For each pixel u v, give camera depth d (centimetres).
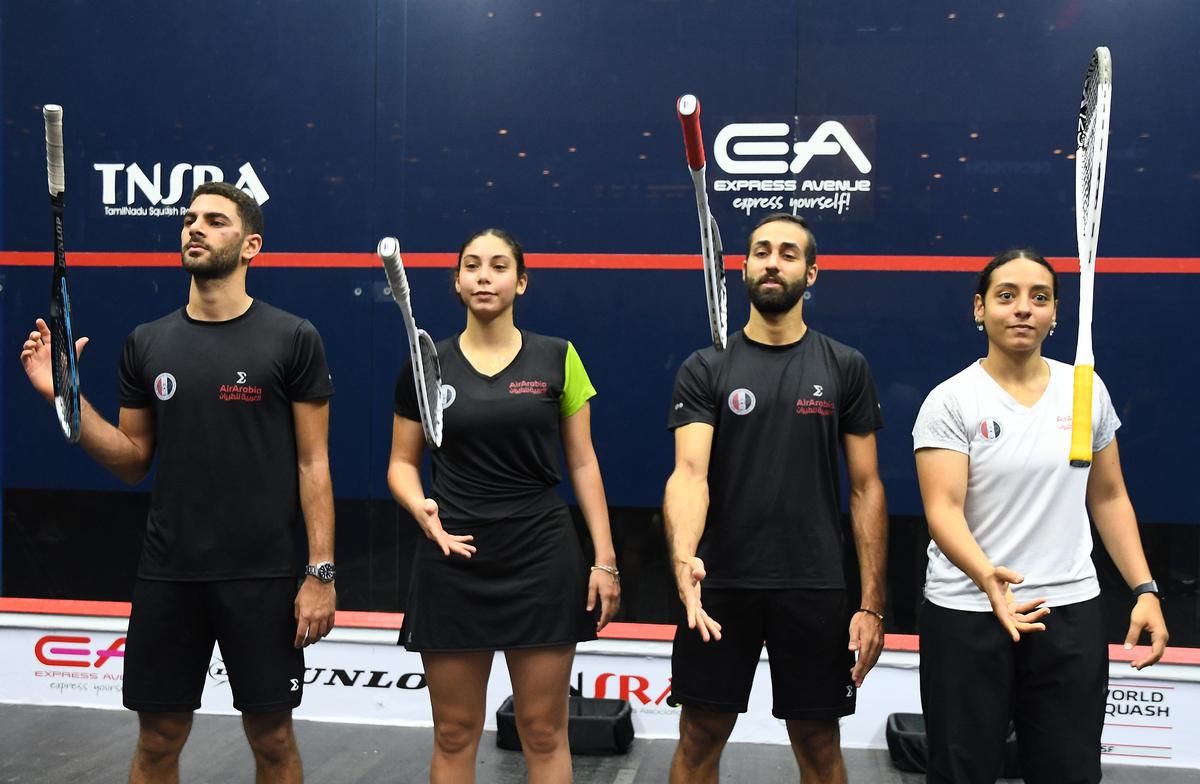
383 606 430
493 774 373
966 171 404
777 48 410
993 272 263
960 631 259
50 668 441
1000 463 258
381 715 428
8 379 441
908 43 405
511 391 292
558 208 421
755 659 297
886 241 408
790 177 411
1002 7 401
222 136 432
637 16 416
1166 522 399
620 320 420
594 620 302
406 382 301
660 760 390
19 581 441
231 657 293
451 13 423
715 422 295
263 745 299
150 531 294
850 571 411
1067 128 400
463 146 424
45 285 440
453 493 295
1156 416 399
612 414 421
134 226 435
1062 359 404
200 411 289
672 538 278
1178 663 395
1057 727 254
